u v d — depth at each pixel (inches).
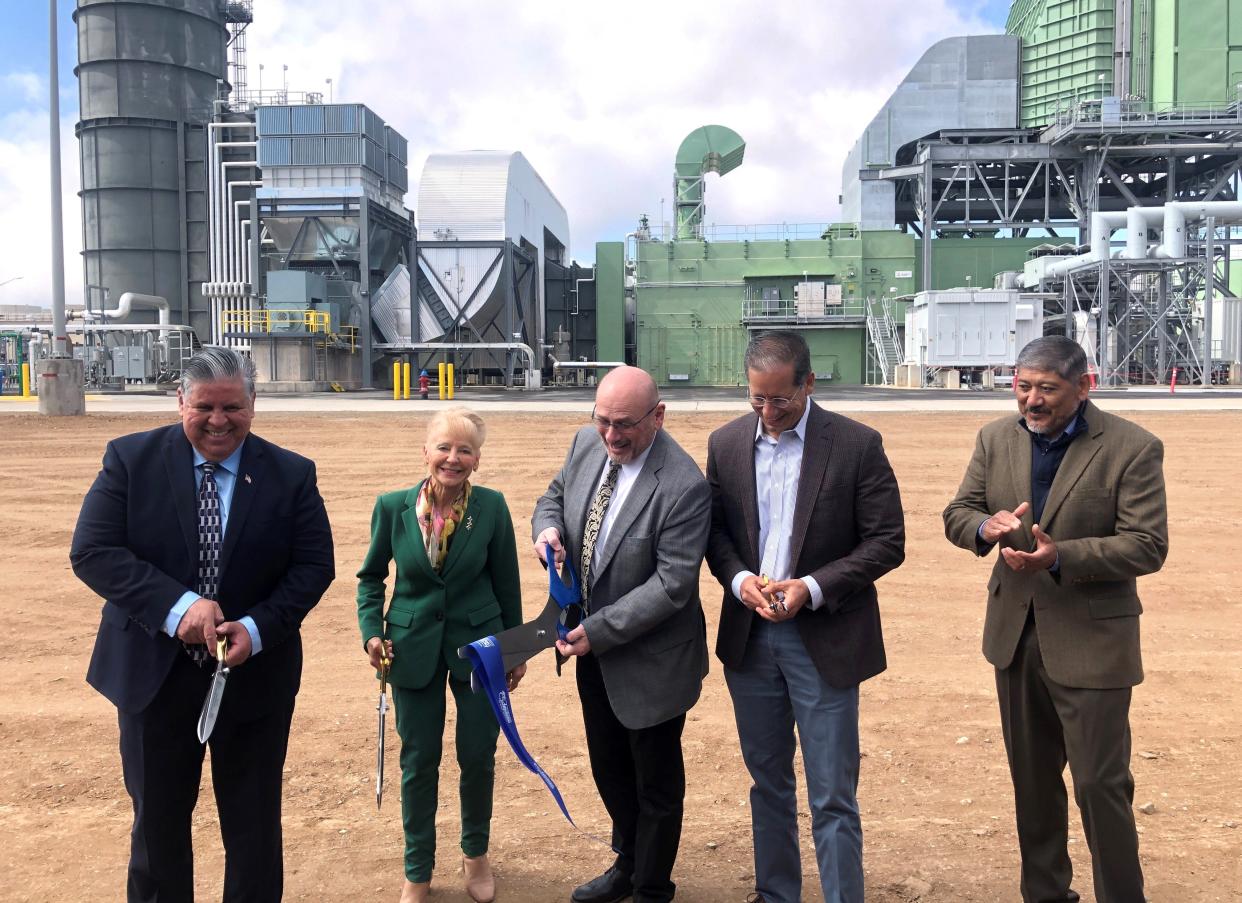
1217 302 2101.4
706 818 171.9
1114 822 125.3
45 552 391.2
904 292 2263.8
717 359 2274.9
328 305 1723.7
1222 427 879.1
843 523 135.9
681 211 2432.3
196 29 2279.8
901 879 147.7
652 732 138.8
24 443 757.9
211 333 2160.4
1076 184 2289.6
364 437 818.8
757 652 140.5
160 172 2246.6
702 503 136.7
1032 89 2331.4
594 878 150.4
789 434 139.4
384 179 1914.4
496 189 1860.2
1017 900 141.6
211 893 145.3
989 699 227.6
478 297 1857.8
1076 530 127.4
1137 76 2212.1
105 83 2218.3
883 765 191.5
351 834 163.8
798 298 2208.4
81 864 152.0
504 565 152.1
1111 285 2041.1
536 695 235.8
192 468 122.2
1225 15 2142.0
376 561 148.1
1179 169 2400.3
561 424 933.2
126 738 120.7
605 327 2329.0
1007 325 1857.8
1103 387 1772.9
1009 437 136.4
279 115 1777.8
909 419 986.7
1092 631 126.3
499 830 167.6
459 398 1438.2
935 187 2442.2
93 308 2277.3
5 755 195.0
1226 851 153.9
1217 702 222.7
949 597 322.3
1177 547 392.8
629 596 134.6
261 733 125.3
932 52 2326.5
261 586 123.2
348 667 253.3
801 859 159.0
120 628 120.3
